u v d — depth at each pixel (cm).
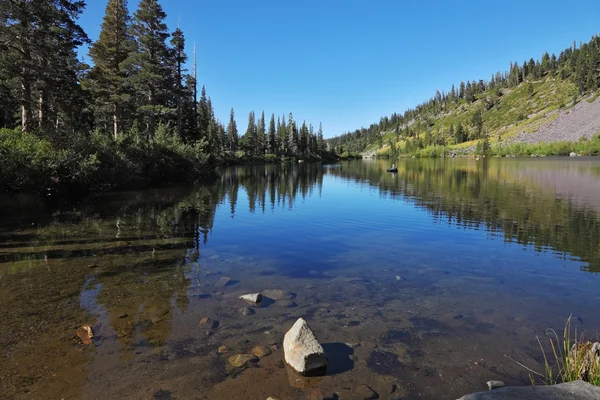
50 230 1077
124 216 1353
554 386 312
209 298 568
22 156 1495
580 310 534
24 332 447
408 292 609
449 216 1363
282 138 11081
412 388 349
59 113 2688
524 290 618
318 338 446
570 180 2786
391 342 438
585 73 15675
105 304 537
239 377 362
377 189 2466
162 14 3684
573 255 838
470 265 768
